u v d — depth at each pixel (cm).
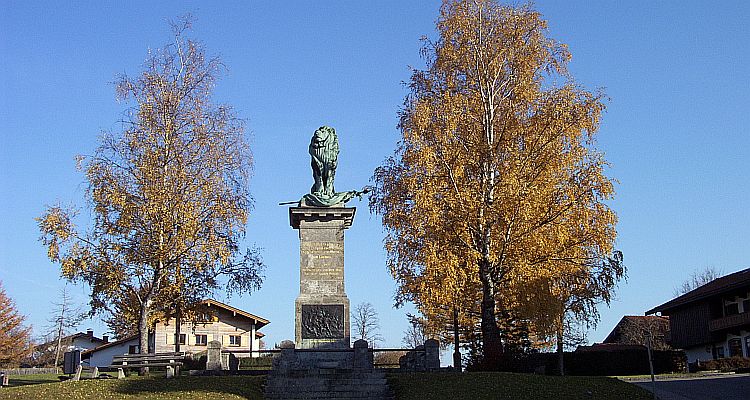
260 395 2973
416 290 3525
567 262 3512
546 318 3650
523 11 3897
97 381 3128
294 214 3644
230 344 7562
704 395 3064
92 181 4144
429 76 3934
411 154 3619
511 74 3853
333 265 3612
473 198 3550
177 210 4169
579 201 3484
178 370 3572
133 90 4284
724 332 6288
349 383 3052
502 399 2844
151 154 4197
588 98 3666
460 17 3909
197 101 4341
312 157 3762
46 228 4059
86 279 4134
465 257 3512
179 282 4209
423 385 3053
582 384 3095
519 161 3619
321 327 3516
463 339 4681
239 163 4362
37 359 8869
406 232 3544
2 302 8112
